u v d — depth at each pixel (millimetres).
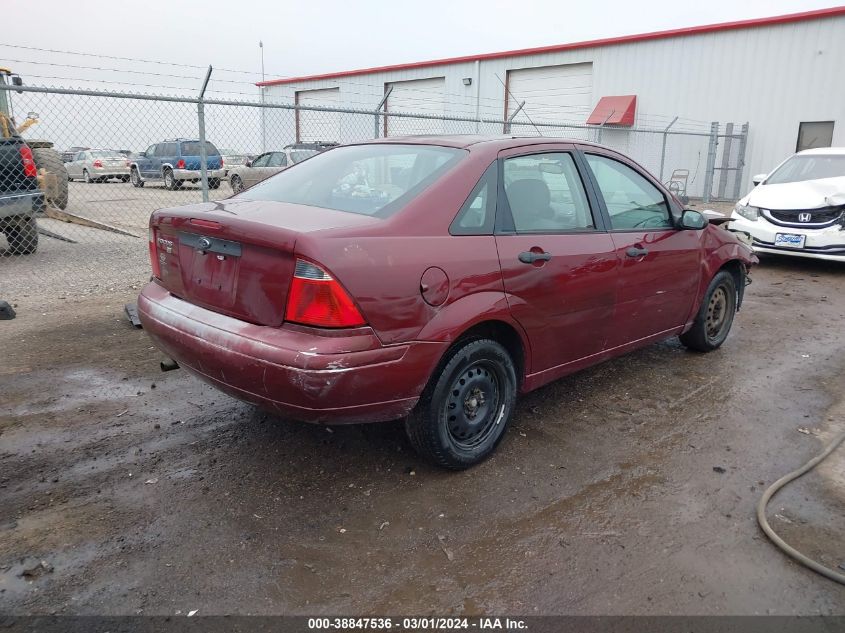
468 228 3160
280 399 2721
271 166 17078
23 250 8977
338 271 2629
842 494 3250
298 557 2664
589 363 4008
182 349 3082
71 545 2689
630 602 2453
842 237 8453
